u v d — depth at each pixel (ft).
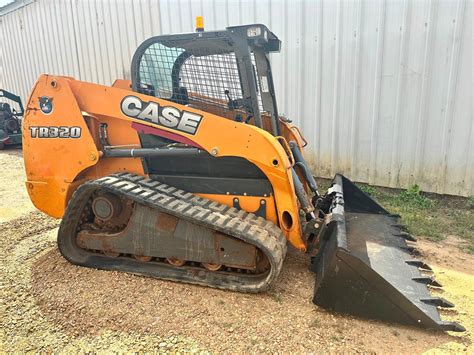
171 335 7.84
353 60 17.81
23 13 34.88
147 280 9.81
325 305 8.34
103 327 8.14
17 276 10.25
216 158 10.08
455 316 8.40
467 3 14.99
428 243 12.45
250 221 9.46
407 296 8.15
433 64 16.07
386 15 16.65
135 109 10.03
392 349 7.38
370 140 18.19
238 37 9.39
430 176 17.04
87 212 10.93
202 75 10.69
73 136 10.46
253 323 8.14
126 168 10.81
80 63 30.68
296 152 12.35
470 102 15.64
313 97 19.30
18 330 8.09
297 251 11.48
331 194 11.27
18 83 39.34
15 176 22.67
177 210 9.20
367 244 10.30
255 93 9.68
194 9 22.03
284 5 19.02
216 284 9.33
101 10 27.40
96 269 10.37
